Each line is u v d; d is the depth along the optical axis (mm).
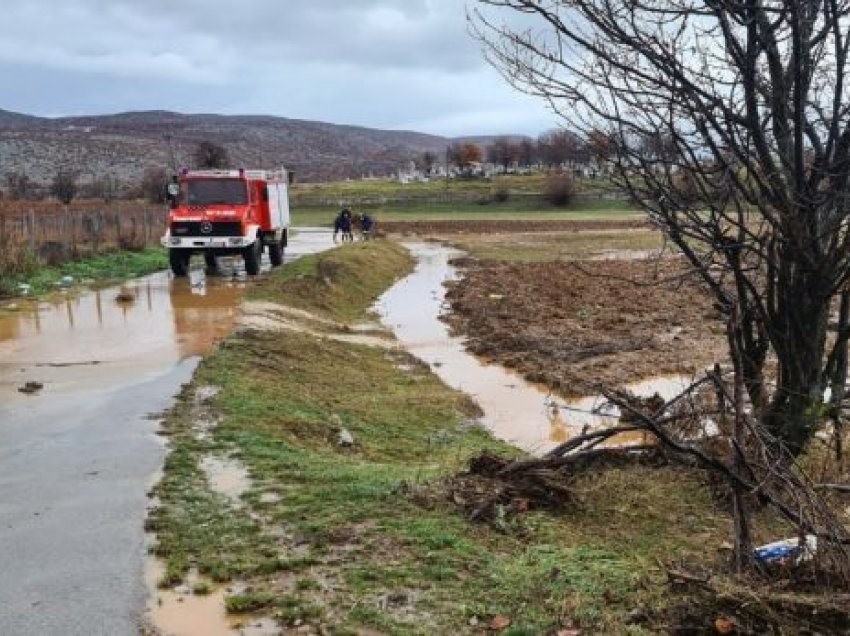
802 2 4664
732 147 4969
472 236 57281
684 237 6062
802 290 5941
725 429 6484
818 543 5262
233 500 6934
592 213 78812
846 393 6543
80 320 17156
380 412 12070
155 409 10117
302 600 5133
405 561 5594
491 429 12461
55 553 6023
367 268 31203
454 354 18422
